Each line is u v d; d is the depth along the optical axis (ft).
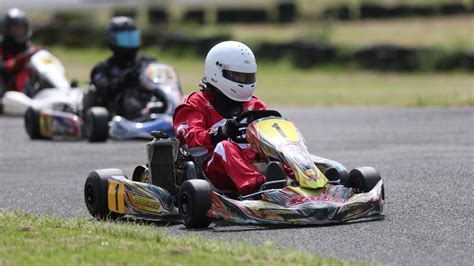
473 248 71.56
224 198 79.77
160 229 81.92
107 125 158.40
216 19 411.34
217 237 77.05
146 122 158.10
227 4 450.30
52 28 393.09
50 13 447.01
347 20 396.57
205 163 87.86
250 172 82.64
